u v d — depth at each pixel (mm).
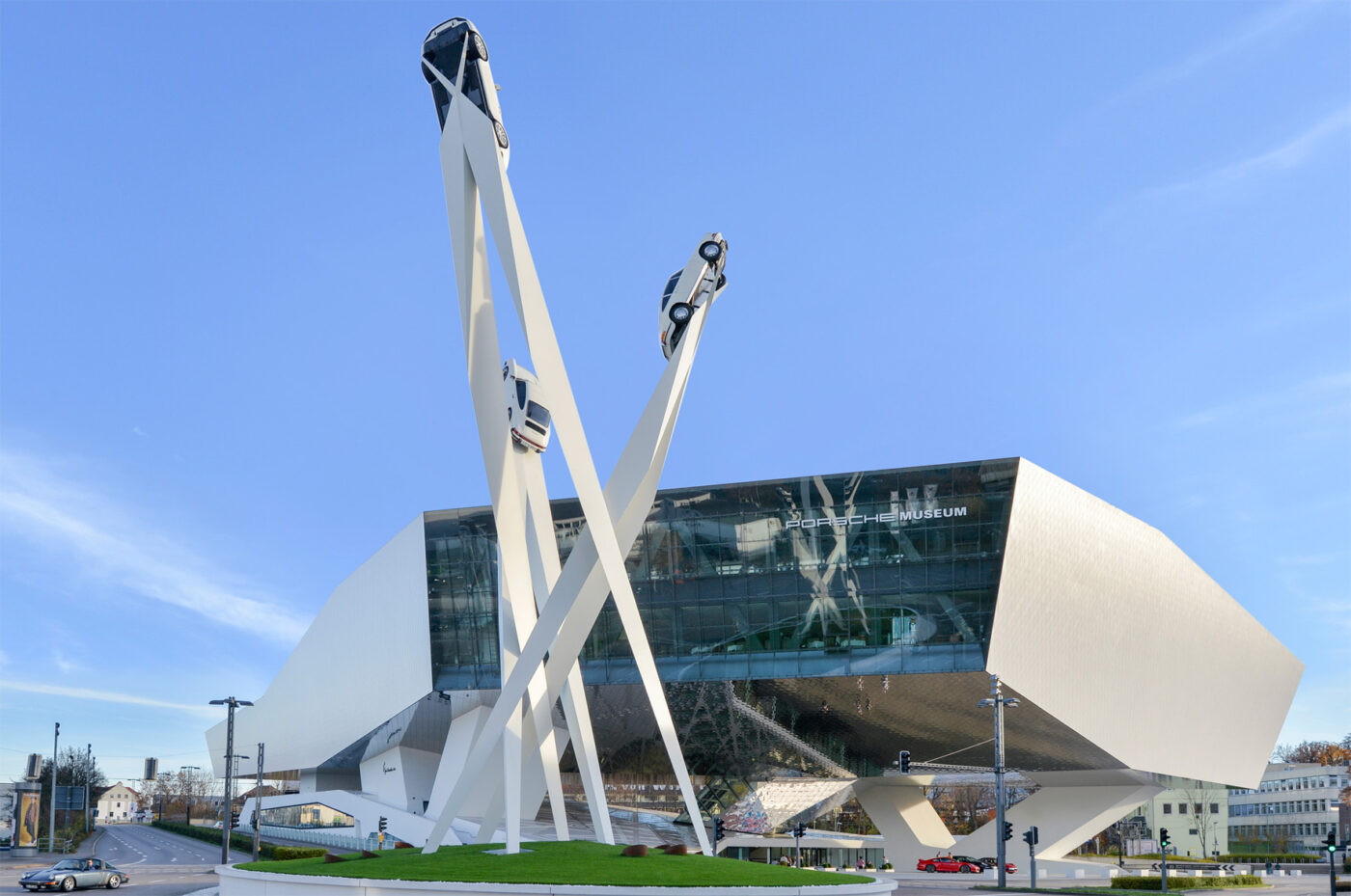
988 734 67250
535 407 34031
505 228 30844
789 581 64375
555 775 33000
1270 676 79812
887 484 62562
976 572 61781
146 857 70062
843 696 64812
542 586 33938
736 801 72812
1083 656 65000
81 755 141125
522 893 24219
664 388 33438
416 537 73438
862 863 76750
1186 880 51906
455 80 32406
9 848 78188
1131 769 67438
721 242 34906
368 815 73375
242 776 90812
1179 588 71000
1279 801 137250
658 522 65688
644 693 66562
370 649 77562
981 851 74125
